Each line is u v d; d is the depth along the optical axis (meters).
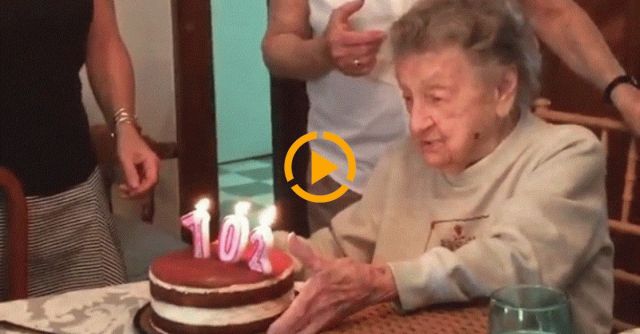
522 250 1.16
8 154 1.63
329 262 1.13
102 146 2.47
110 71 1.86
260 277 1.16
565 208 1.19
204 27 2.84
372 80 1.66
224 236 1.21
